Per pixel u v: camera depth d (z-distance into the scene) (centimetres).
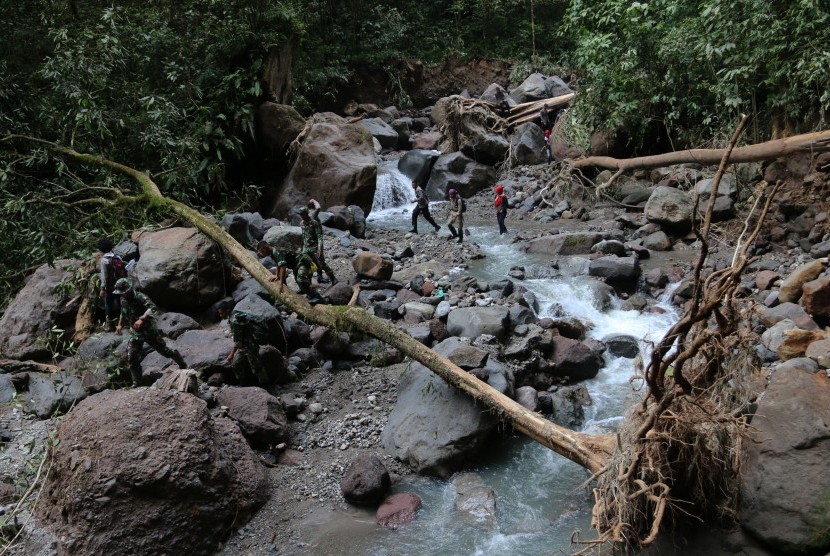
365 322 887
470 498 716
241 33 1608
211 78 1600
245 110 1575
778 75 1261
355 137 1684
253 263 1053
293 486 755
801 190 1266
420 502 722
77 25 1473
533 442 830
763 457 609
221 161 1547
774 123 1371
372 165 1623
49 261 1052
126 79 1478
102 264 938
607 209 1686
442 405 808
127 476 638
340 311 921
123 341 919
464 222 1723
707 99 1623
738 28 1316
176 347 916
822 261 1053
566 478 759
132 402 707
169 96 1504
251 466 742
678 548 611
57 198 1261
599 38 1662
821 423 602
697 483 612
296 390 910
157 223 1280
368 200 1641
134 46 1493
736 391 638
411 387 865
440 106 2605
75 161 1379
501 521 689
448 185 1961
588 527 674
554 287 1199
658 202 1440
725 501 625
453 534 674
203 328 1024
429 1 3259
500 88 2491
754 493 600
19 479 726
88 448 663
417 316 1066
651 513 617
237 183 1720
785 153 1184
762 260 1233
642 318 1130
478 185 1986
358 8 2773
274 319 948
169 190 1448
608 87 1755
